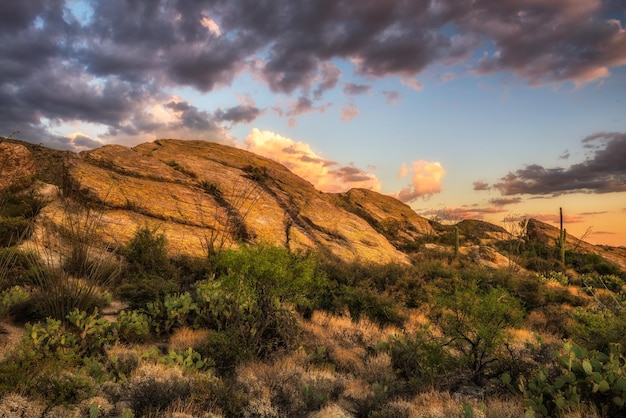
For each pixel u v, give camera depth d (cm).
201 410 630
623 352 797
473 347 905
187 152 3859
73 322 900
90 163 2786
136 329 970
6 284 1115
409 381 871
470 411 608
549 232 5075
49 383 595
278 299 1129
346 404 746
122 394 641
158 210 2428
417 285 1906
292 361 921
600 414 606
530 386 687
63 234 1561
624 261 4662
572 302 2073
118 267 1438
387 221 5125
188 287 1416
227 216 2747
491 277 2197
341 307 1447
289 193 3669
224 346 902
